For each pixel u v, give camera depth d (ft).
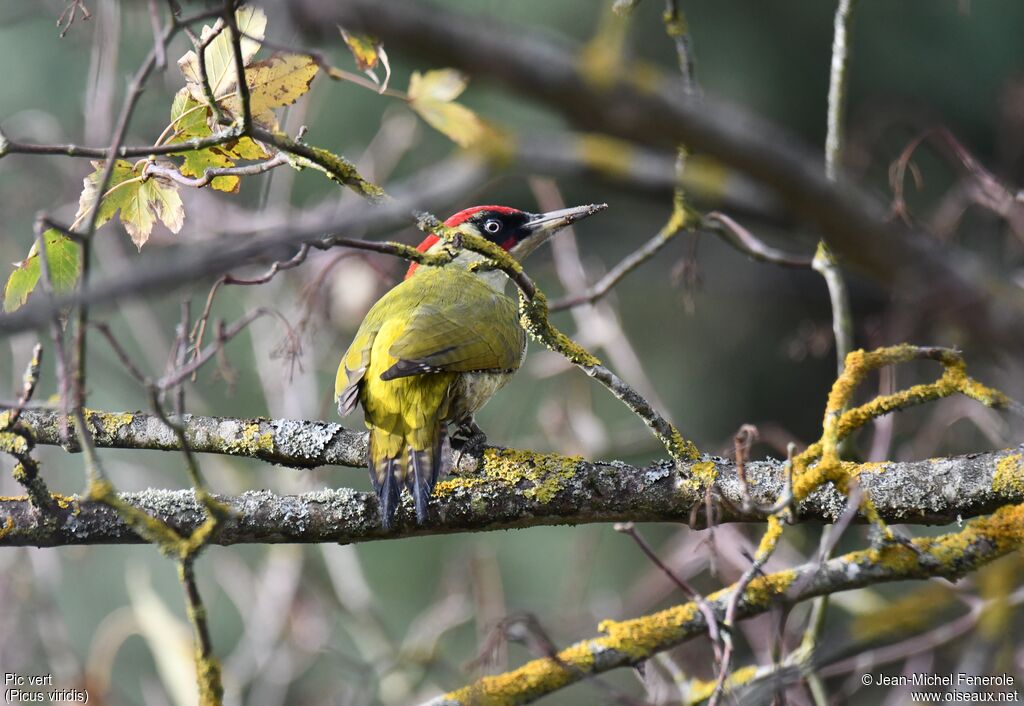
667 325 58.08
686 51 29.50
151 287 13.65
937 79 59.31
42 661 48.14
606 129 12.23
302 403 46.62
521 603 49.47
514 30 12.26
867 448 50.21
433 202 14.03
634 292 57.57
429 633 45.62
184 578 21.30
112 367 50.88
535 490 27.71
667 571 27.99
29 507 26.96
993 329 13.75
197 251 14.33
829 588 27.14
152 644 46.47
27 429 26.25
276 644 45.37
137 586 47.67
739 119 12.39
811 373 58.34
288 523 27.55
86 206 27.78
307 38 14.52
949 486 26.27
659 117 12.16
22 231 52.19
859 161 42.80
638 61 13.05
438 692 46.83
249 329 52.39
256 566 53.83
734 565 39.45
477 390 32.01
